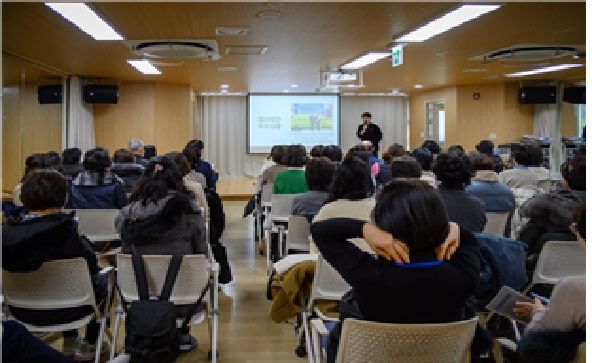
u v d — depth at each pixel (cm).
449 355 155
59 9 463
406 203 150
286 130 1382
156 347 237
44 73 866
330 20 510
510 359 177
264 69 869
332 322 233
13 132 823
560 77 1045
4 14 479
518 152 486
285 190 470
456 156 308
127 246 282
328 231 161
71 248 249
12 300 251
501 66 857
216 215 436
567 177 294
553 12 486
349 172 277
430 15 493
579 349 155
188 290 267
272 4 450
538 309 181
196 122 1363
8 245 236
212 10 470
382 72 921
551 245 268
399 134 1442
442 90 1224
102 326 276
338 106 1388
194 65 817
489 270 243
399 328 147
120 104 1024
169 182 308
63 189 255
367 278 152
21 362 146
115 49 664
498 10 477
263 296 439
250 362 312
